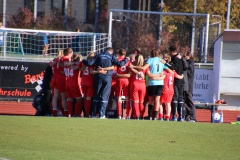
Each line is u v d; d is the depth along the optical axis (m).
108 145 32.94
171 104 49.22
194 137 36.84
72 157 28.75
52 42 80.69
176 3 124.00
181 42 79.94
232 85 62.75
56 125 38.91
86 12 128.62
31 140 33.47
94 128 38.28
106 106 46.62
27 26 115.31
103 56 45.88
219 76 60.31
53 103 48.97
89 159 28.36
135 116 47.00
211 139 36.41
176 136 36.91
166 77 47.62
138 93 46.91
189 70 51.09
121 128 38.81
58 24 118.25
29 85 67.44
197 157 30.61
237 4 123.62
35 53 83.75
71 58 48.25
